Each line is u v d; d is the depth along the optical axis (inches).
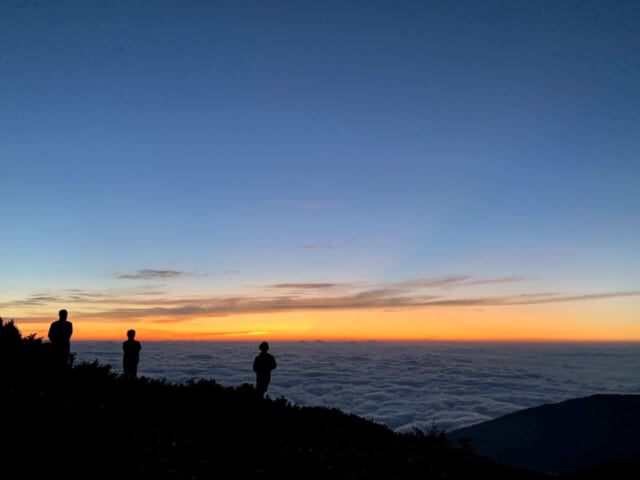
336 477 270.4
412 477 303.9
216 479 229.1
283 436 345.4
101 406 316.2
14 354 372.2
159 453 250.1
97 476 203.2
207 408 380.8
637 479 433.7
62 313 431.8
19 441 224.1
